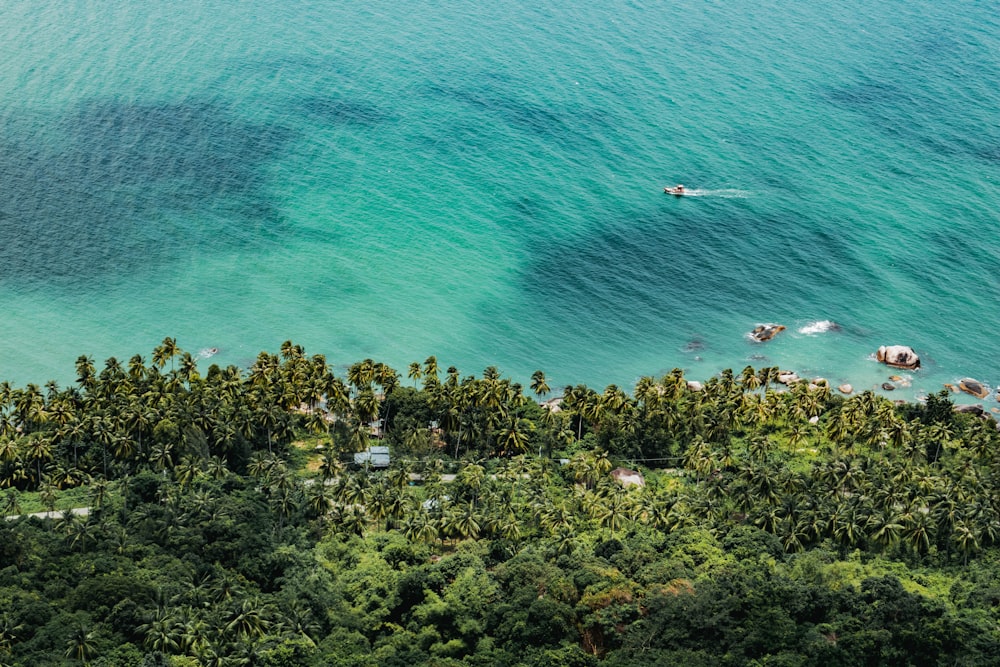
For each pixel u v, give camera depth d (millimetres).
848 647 139000
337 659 136625
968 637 139625
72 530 163625
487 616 150375
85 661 130250
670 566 158125
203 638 136000
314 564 165750
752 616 145375
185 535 166250
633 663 135125
